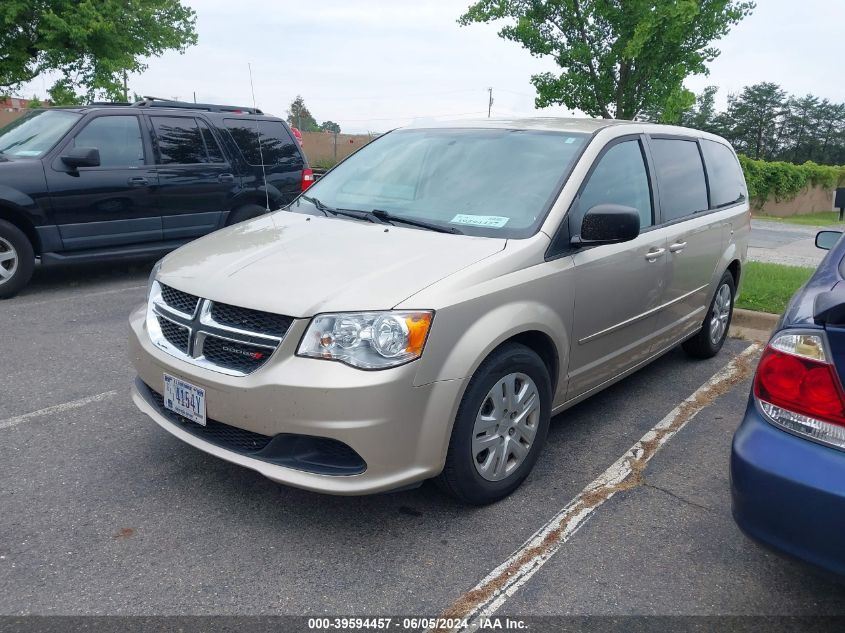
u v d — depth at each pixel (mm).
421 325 2883
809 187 30672
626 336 4254
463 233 3590
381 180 4305
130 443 3936
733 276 5965
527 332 3441
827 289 2617
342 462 2918
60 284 7922
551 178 3814
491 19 12023
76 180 7316
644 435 4301
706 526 3309
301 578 2820
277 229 3867
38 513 3217
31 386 4734
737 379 5352
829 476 2215
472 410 3125
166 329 3369
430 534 3156
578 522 3301
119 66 15203
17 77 15469
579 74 11781
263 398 2879
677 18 10523
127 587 2729
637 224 3490
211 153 8469
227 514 3260
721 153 5859
